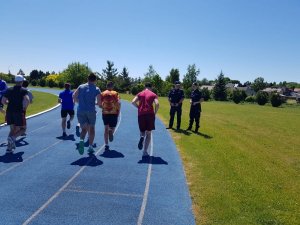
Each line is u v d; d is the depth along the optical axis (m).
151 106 5.18
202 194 3.62
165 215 3.13
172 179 4.15
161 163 4.88
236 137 7.84
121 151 5.55
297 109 23.06
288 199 3.61
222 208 3.24
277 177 4.52
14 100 4.95
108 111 5.42
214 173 4.44
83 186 3.79
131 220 3.02
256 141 7.56
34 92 24.83
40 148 5.50
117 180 4.05
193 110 7.98
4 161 4.65
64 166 4.53
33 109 11.62
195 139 6.88
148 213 3.16
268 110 19.05
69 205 3.27
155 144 6.25
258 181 4.20
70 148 5.59
